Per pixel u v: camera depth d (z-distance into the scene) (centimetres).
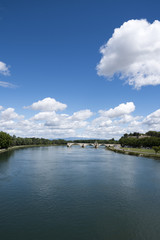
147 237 2681
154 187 5088
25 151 17925
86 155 14588
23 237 2647
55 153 16312
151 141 19112
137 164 9344
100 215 3353
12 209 3550
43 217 3244
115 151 18962
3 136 16200
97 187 5056
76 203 3888
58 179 5928
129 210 3575
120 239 2627
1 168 7738
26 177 6144
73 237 2664
